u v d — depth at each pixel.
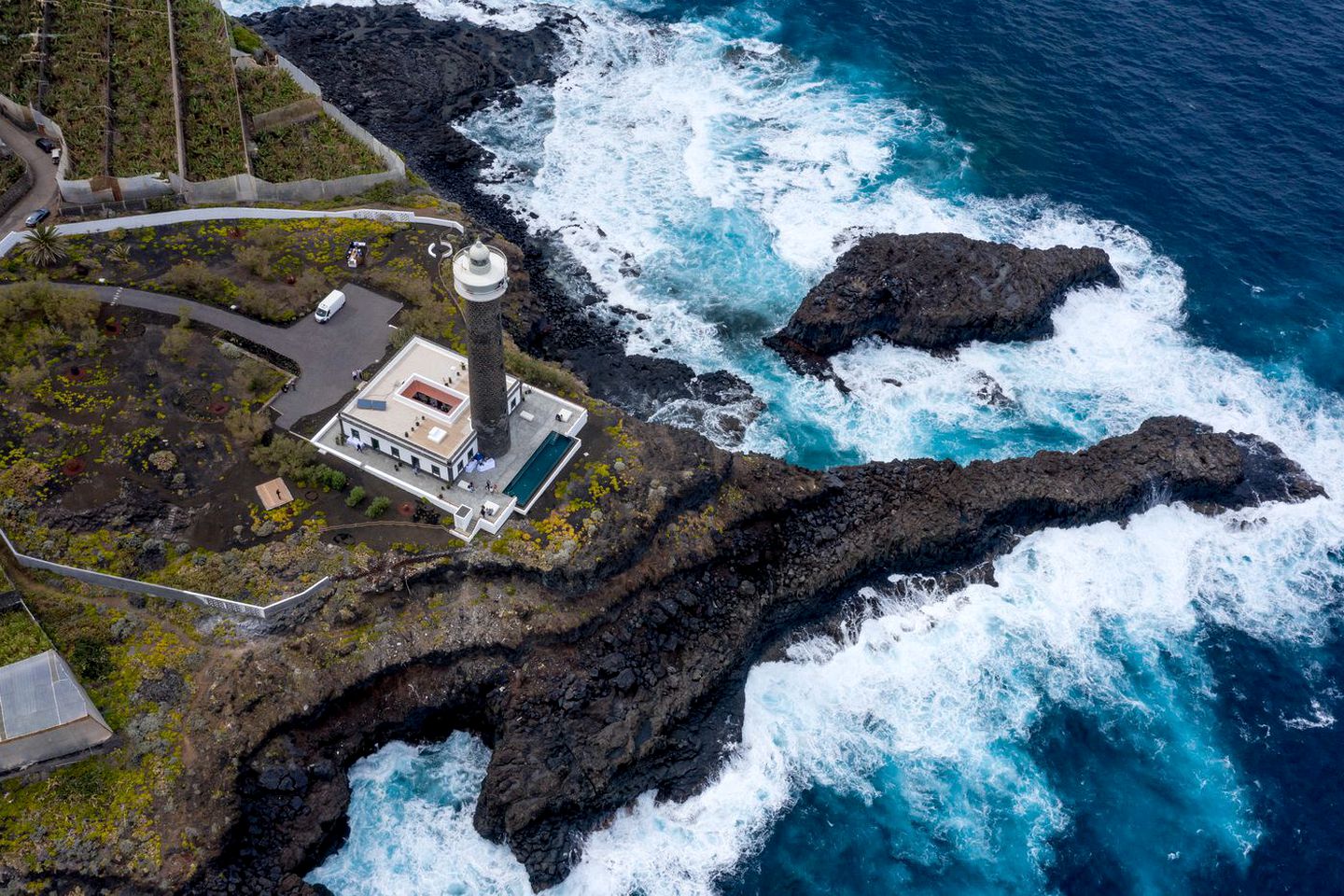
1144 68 136.50
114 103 111.50
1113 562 92.12
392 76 130.88
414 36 138.00
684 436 89.25
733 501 86.88
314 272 98.81
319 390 89.69
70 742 66.88
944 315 104.88
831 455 97.44
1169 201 121.44
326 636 74.94
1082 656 86.25
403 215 106.94
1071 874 74.88
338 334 94.19
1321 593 91.56
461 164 120.69
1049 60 138.50
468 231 107.25
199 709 70.56
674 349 105.00
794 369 104.50
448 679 75.94
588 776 72.06
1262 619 89.75
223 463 83.56
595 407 92.44
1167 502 95.69
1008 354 107.44
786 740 79.69
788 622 84.62
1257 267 115.44
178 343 90.19
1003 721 82.25
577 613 78.38
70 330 90.62
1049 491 91.25
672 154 125.12
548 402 90.50
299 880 68.25
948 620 87.25
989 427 100.88
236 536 79.12
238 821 67.81
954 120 130.75
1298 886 74.56
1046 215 120.00
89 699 68.44
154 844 65.38
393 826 73.56
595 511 82.00
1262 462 99.12
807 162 125.00
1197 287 113.75
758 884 73.06
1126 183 123.31
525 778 71.75
